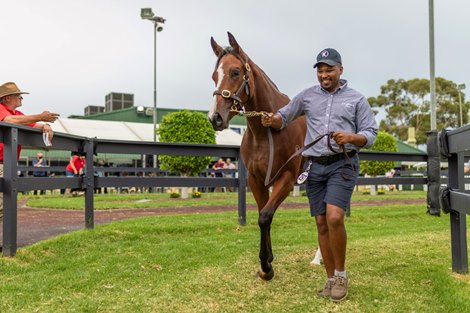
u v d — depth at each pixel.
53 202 10.46
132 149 5.71
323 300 3.10
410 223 6.78
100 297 3.02
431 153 7.58
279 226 6.32
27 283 3.21
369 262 4.09
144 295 3.10
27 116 4.15
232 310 2.89
